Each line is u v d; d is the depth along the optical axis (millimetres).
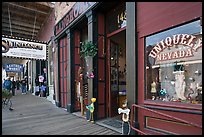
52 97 10148
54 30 8961
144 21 3955
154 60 3889
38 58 9055
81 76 6723
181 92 3469
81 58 7117
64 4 7703
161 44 3762
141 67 3986
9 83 12688
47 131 4531
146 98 3885
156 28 3717
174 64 3588
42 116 6281
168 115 3295
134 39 4074
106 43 5887
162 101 3646
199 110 3025
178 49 3523
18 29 13461
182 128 3260
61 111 7211
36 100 10852
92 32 5500
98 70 5621
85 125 5066
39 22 12406
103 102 5723
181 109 3266
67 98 7316
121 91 6449
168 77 3688
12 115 6473
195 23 3217
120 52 6562
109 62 5910
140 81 3998
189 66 3355
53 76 9883
